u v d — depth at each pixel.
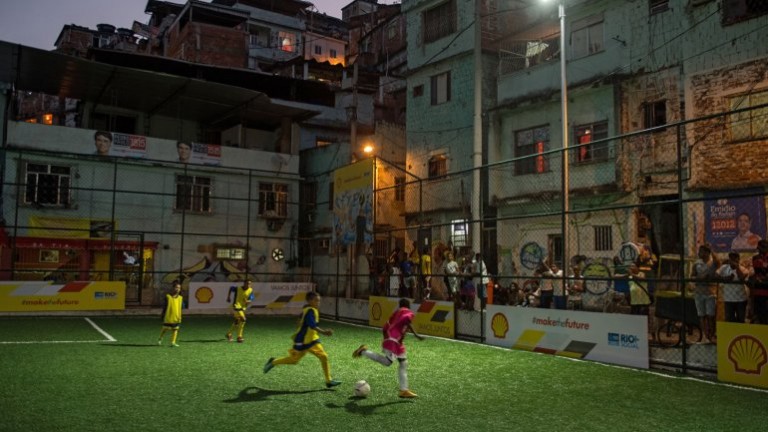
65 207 24.08
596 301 15.98
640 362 11.26
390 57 42.38
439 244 21.56
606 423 7.13
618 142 19.86
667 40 19.02
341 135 35.72
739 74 17.05
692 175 17.78
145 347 13.43
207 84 24.98
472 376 10.23
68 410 7.32
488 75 25.75
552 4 23.44
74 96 27.39
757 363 9.44
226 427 6.66
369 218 20.17
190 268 26.53
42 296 20.23
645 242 18.95
